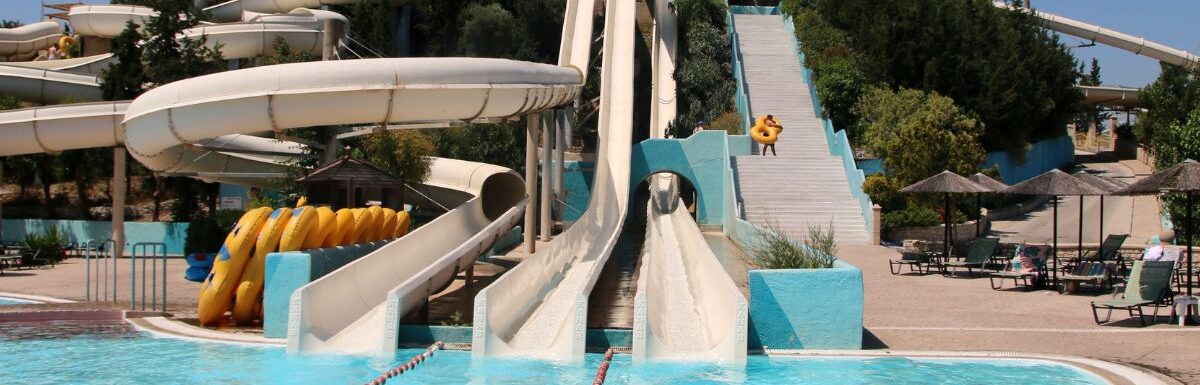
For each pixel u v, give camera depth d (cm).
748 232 2938
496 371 1270
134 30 4294
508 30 6181
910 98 4403
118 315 1708
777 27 5772
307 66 2195
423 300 1667
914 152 3566
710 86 5319
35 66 5078
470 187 2966
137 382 1179
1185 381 1124
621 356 1377
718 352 1345
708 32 5575
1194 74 5550
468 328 1465
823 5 5728
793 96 4859
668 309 1789
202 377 1212
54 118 2911
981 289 2075
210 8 6462
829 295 1389
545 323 1673
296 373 1245
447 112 2338
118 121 2953
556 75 2920
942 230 3428
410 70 2247
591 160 4841
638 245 3366
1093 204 4281
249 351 1401
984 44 4853
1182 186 1766
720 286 1581
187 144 2319
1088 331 1504
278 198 3344
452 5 6469
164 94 2253
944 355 1327
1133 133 6241
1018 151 4759
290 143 3431
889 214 3488
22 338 1492
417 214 3156
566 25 4447
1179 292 1898
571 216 4403
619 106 4228
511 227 2438
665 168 4278
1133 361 1260
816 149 4269
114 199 3131
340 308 1540
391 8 6450
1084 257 2569
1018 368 1255
